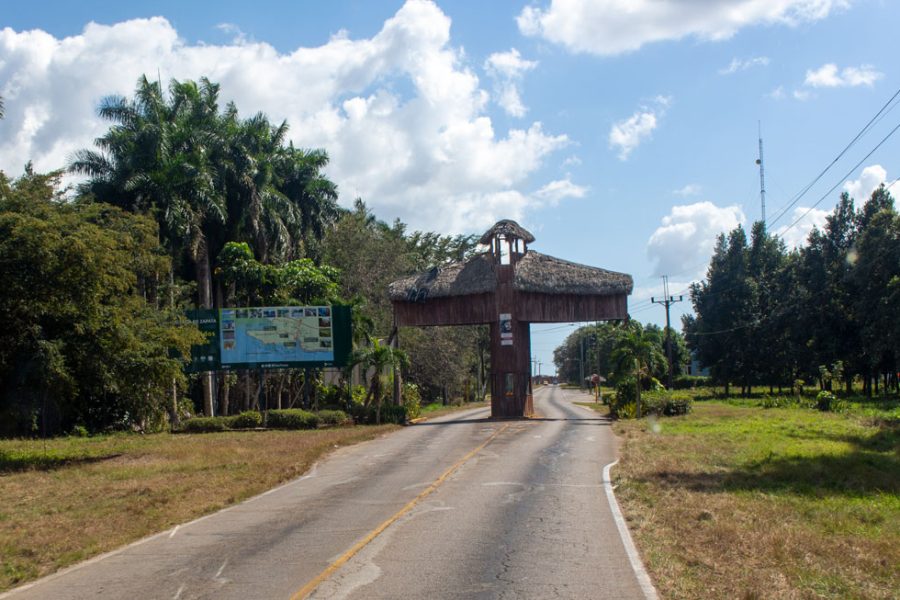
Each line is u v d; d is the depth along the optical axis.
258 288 42.56
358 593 7.91
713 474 15.77
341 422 36.88
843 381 61.22
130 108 40.22
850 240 57.25
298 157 52.69
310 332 37.09
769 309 64.56
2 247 20.80
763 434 25.38
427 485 15.64
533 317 40.81
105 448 26.81
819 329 56.97
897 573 8.12
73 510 14.14
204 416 40.00
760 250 68.25
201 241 40.62
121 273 23.42
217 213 40.22
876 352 47.47
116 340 23.83
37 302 21.80
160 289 38.62
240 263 42.19
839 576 7.96
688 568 8.44
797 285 61.19
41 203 23.11
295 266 45.03
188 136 40.75
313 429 34.91
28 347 22.33
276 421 35.62
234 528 11.87
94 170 39.38
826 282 57.25
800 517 11.24
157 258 26.97
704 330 67.06
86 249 21.47
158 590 8.38
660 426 30.47
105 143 39.53
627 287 40.91
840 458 17.86
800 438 23.80
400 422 38.50
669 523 10.90
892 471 16.20
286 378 46.19
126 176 38.41
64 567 9.86
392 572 8.71
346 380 44.62
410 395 49.38
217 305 45.81
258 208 43.22
